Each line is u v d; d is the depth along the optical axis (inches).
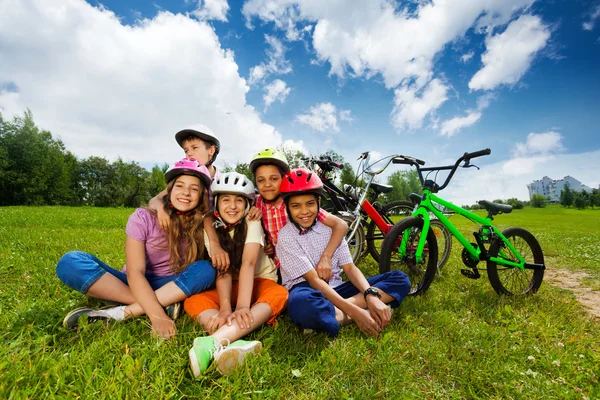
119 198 2212.1
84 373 55.4
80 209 792.3
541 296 128.2
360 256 164.2
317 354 71.7
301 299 78.7
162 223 88.1
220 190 90.7
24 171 1705.2
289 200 96.5
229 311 81.6
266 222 105.3
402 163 150.3
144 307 77.9
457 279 148.3
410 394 60.4
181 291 84.2
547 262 215.2
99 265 87.7
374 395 59.0
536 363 74.6
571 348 82.4
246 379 59.7
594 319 109.7
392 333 82.8
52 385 53.9
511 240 141.4
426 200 131.8
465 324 95.3
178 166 88.9
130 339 70.4
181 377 58.2
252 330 77.9
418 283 130.6
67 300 95.2
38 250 165.5
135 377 56.1
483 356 75.5
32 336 70.2
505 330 91.0
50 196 1785.2
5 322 75.7
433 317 97.4
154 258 92.7
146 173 2439.7
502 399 62.0
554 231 535.2
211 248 90.5
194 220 90.7
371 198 178.1
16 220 340.2
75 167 2230.6
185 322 82.3
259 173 104.1
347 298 95.9
